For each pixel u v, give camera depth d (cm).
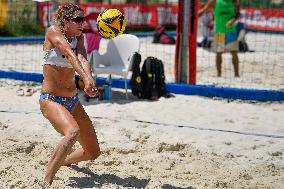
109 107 2338
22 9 5619
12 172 1443
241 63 3844
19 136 1836
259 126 2108
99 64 2583
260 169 1595
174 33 5850
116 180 1441
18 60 3688
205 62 3928
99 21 1361
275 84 3066
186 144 1800
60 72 1295
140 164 1598
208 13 4872
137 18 5953
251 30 6438
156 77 2539
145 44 4969
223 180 1481
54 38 1255
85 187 1366
